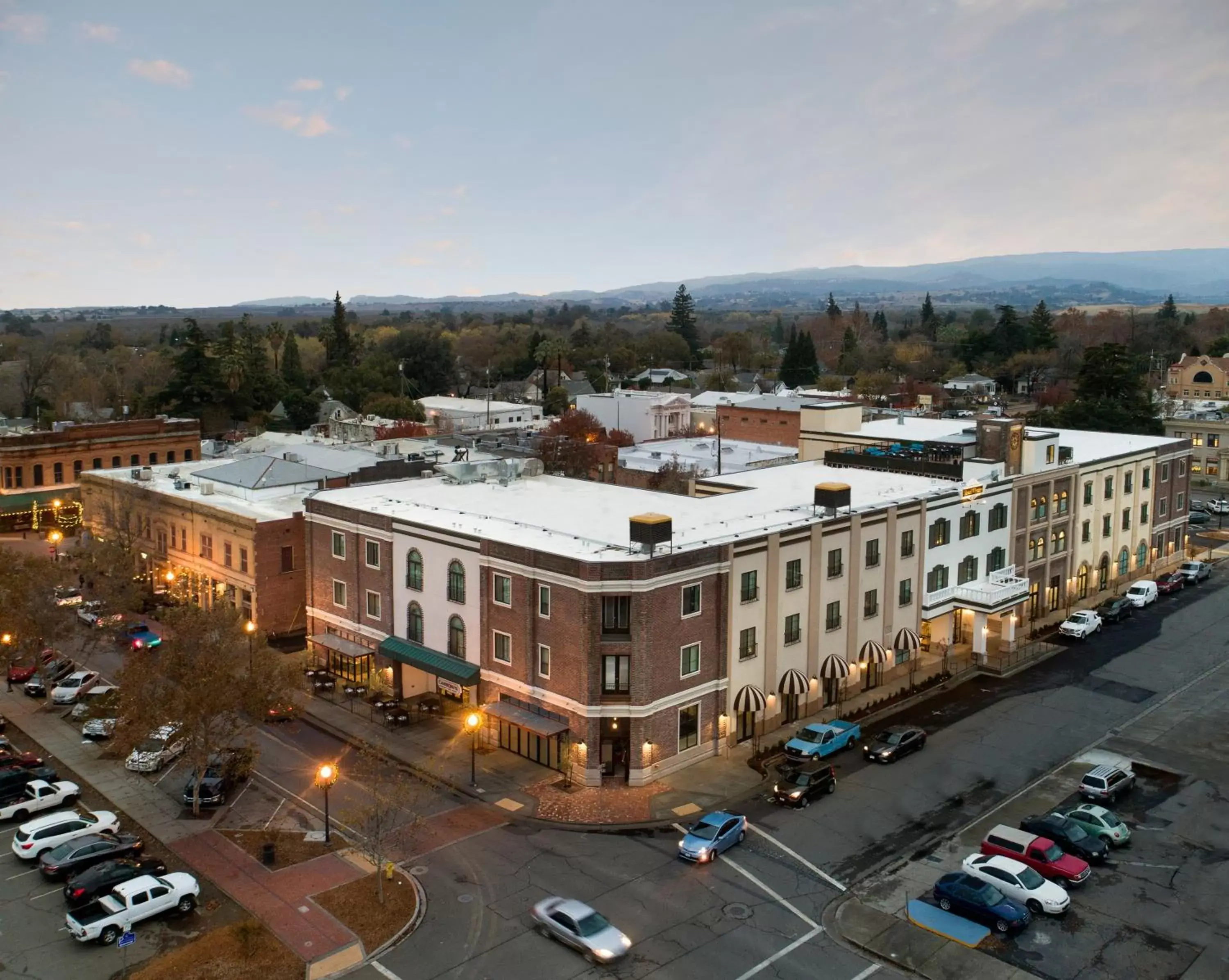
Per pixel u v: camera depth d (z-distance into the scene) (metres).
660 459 116.62
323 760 52.44
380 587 61.69
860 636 60.62
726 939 36.00
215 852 42.44
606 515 60.62
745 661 53.38
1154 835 44.12
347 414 169.00
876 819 45.44
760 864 41.38
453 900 38.62
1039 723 56.88
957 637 70.94
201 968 33.78
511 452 111.19
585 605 47.88
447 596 56.75
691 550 50.03
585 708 48.44
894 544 61.94
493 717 53.62
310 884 39.75
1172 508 93.81
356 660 62.78
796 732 55.09
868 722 57.06
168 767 51.41
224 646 46.59
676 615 49.56
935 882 39.94
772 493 67.62
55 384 181.25
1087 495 81.81
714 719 52.25
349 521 63.31
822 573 57.16
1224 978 33.72
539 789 48.50
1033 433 77.56
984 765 51.22
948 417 134.12
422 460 93.25
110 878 38.53
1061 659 67.94
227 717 46.81
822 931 36.62
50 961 34.75
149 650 50.53
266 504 77.31
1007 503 72.31
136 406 161.88
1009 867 38.84
